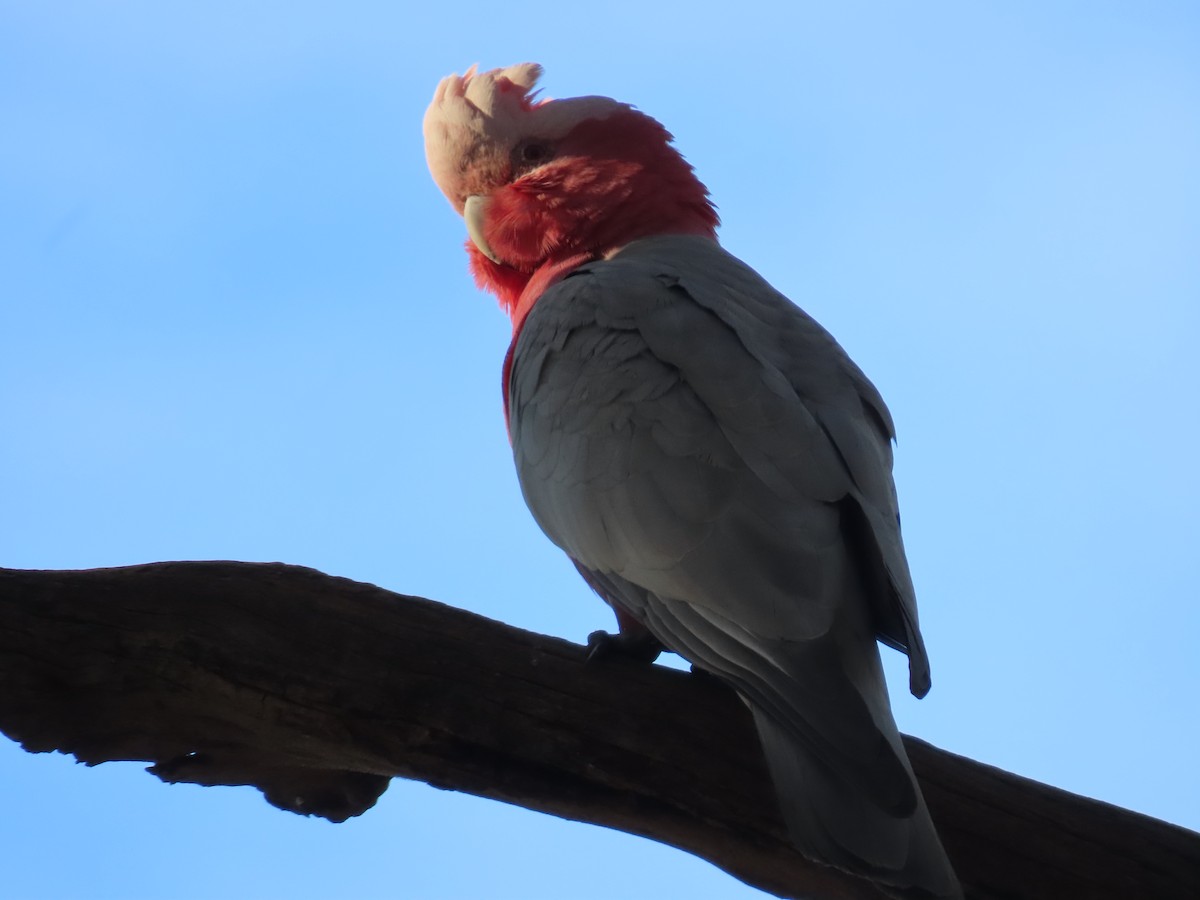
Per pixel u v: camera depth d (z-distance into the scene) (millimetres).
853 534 9234
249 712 9078
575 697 9078
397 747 9094
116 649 8883
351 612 9164
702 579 8938
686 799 8914
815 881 8898
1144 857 8742
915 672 8328
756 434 9383
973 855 8742
